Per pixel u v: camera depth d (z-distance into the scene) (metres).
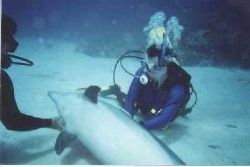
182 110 4.36
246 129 4.45
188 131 4.21
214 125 4.52
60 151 3.02
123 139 2.87
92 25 24.06
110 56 10.84
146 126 3.61
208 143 3.87
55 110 4.53
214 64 10.41
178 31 10.66
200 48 10.70
